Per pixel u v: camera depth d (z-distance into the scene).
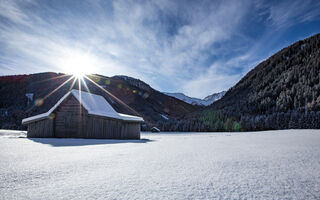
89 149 5.66
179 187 2.05
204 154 4.64
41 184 2.13
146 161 3.63
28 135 14.38
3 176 2.45
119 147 6.49
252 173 2.68
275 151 5.11
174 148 6.21
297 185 2.14
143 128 67.00
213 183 2.20
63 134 14.20
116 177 2.45
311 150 5.19
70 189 1.96
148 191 1.91
